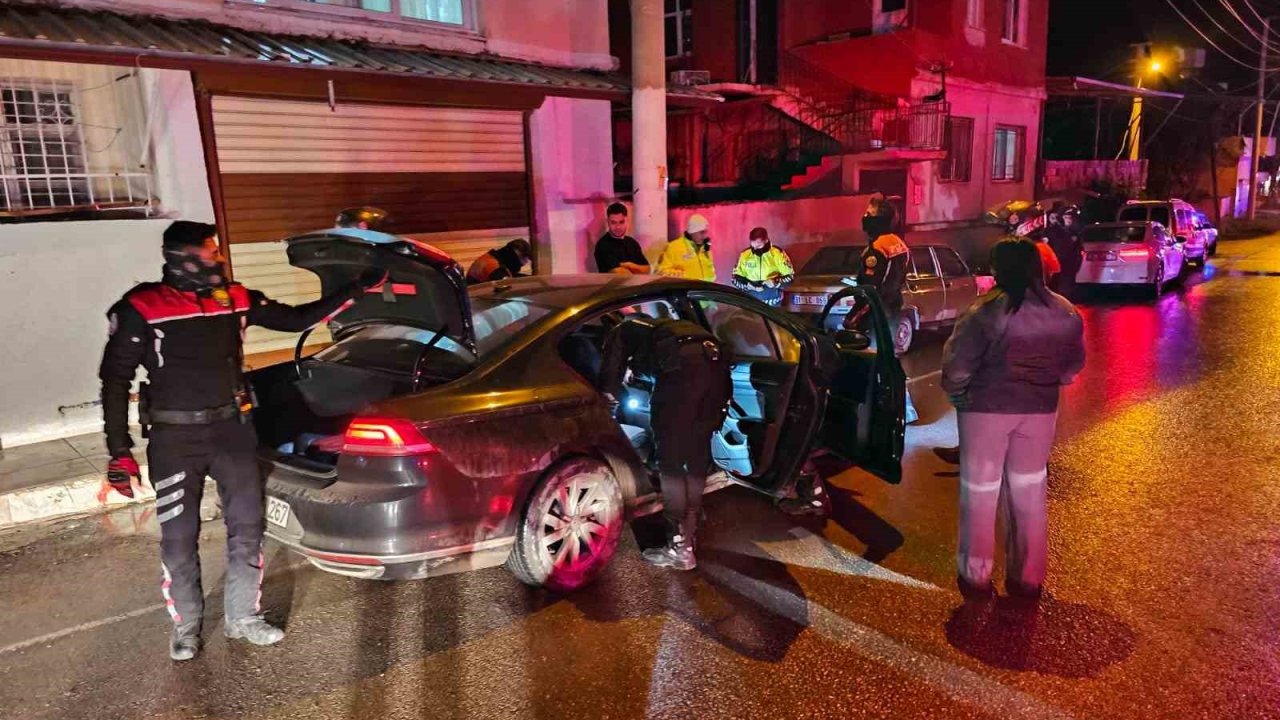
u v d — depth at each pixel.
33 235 6.09
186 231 3.34
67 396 6.37
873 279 7.79
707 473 4.34
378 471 3.54
